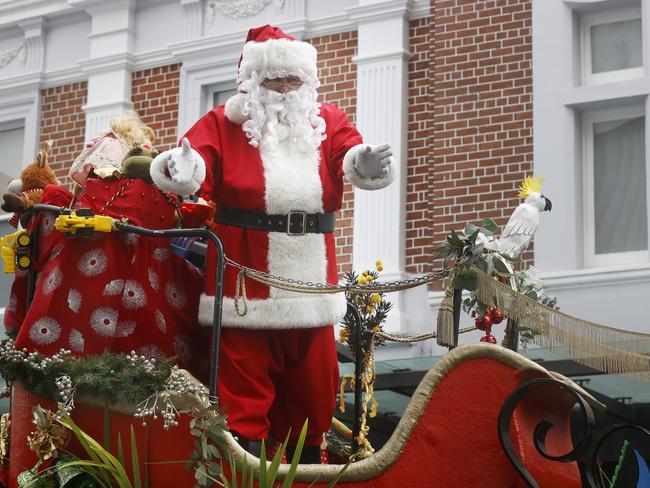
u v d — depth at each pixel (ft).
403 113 41.04
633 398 29.99
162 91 45.52
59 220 17.24
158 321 17.81
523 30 39.47
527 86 39.09
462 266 16.79
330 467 15.61
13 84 47.83
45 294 17.46
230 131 17.88
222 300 16.88
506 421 14.94
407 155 40.91
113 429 16.39
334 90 42.19
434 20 41.19
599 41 39.09
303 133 17.79
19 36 48.52
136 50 46.29
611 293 36.04
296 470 15.64
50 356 17.25
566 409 15.87
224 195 17.62
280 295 17.17
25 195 19.89
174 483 16.06
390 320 38.52
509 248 18.61
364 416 19.84
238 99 17.89
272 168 17.53
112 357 16.71
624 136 38.45
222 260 16.84
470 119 39.60
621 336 16.28
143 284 17.76
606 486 21.56
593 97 38.09
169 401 16.16
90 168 18.44
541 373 15.29
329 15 42.75
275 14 43.73
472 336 35.42
